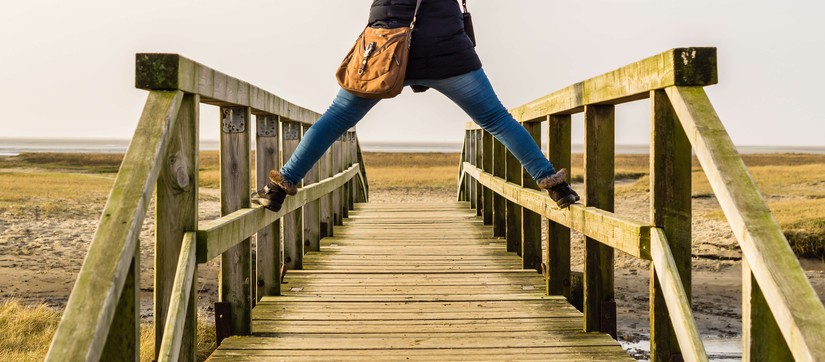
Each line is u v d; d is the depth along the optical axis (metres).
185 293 2.35
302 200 5.02
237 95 3.29
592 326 3.62
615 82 3.00
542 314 4.04
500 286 4.98
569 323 3.83
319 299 4.48
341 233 7.82
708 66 2.33
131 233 1.87
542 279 5.21
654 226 2.63
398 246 6.87
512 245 6.43
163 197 2.56
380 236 7.58
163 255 2.57
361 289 4.85
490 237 7.51
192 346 2.55
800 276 1.69
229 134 3.58
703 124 2.19
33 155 77.94
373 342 3.49
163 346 2.12
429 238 7.43
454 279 5.23
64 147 139.62
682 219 2.62
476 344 3.44
